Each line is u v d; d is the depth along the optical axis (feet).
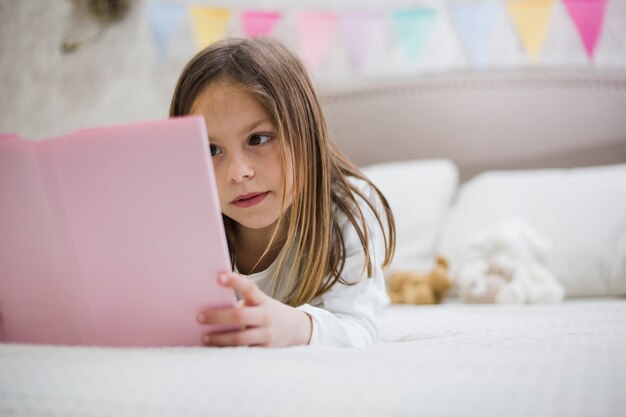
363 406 1.48
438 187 6.19
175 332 2.22
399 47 7.17
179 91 3.09
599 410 1.41
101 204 2.10
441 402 1.48
